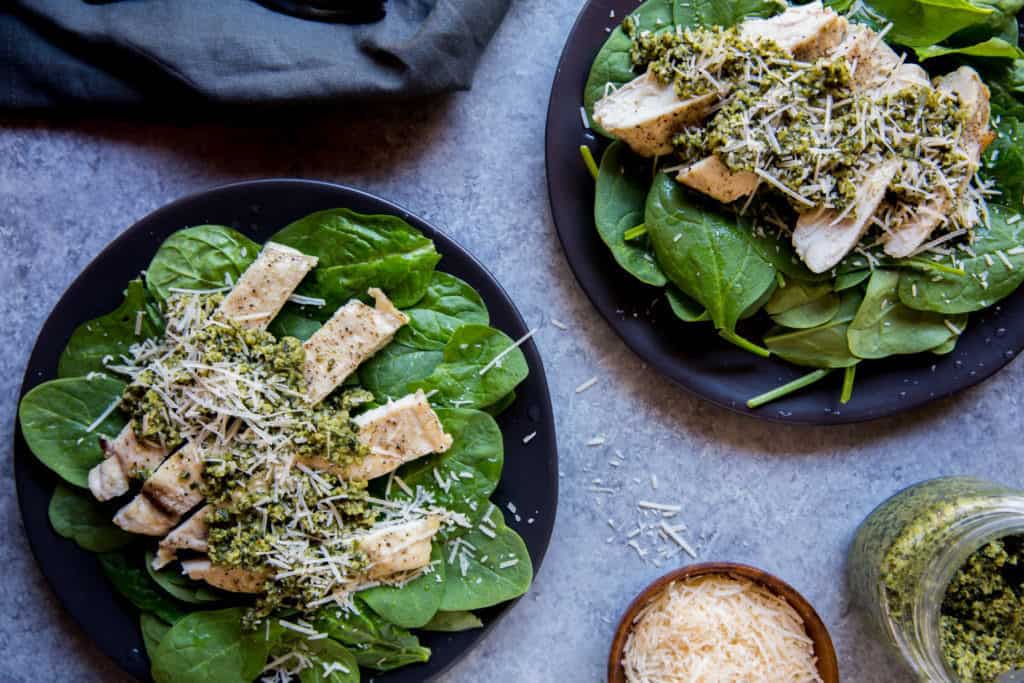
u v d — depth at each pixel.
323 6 0.74
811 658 0.75
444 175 0.77
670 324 0.75
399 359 0.73
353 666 0.71
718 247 0.72
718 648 0.74
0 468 0.75
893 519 0.75
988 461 0.78
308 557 0.70
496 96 0.78
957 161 0.71
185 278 0.72
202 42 0.73
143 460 0.70
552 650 0.77
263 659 0.71
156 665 0.70
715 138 0.70
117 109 0.75
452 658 0.73
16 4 0.74
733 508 0.78
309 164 0.77
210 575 0.70
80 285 0.72
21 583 0.75
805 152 0.70
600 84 0.73
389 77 0.74
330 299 0.72
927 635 0.71
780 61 0.71
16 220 0.76
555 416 0.77
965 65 0.74
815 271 0.71
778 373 0.75
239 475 0.70
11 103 0.74
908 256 0.73
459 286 0.73
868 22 0.73
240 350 0.70
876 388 0.75
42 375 0.72
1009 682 0.73
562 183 0.74
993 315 0.75
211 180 0.77
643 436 0.78
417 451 0.71
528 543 0.74
